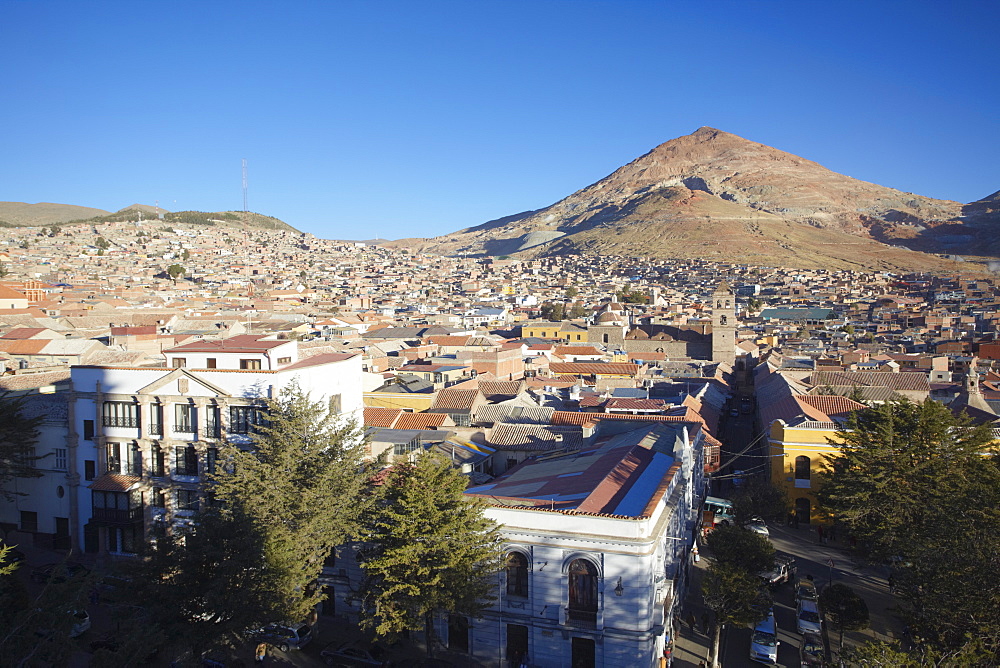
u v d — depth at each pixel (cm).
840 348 16175
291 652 4303
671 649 4288
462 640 4294
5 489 5728
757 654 4334
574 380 10800
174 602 3731
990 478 4959
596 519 3891
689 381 11831
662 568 4078
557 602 3962
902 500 5381
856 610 4500
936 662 3384
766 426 7988
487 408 7575
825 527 6669
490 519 4094
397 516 3909
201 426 5184
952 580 3597
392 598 3941
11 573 3794
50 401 5850
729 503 6700
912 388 10056
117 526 5250
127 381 5397
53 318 13162
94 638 4172
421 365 10488
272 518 4206
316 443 4594
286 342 5822
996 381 11356
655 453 5341
